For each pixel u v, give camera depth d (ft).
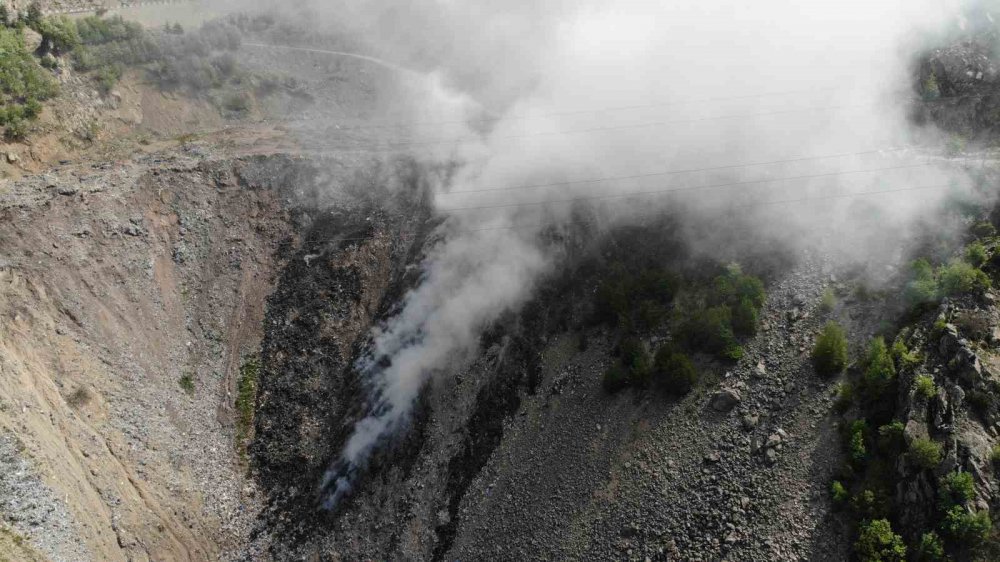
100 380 186.29
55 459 153.79
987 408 127.95
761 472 148.36
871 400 143.84
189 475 188.75
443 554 182.39
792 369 160.04
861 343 155.63
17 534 134.92
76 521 148.77
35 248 193.26
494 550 174.81
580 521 164.96
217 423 204.95
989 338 136.98
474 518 183.93
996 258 150.71
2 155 217.15
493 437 196.13
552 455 181.37
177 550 173.37
